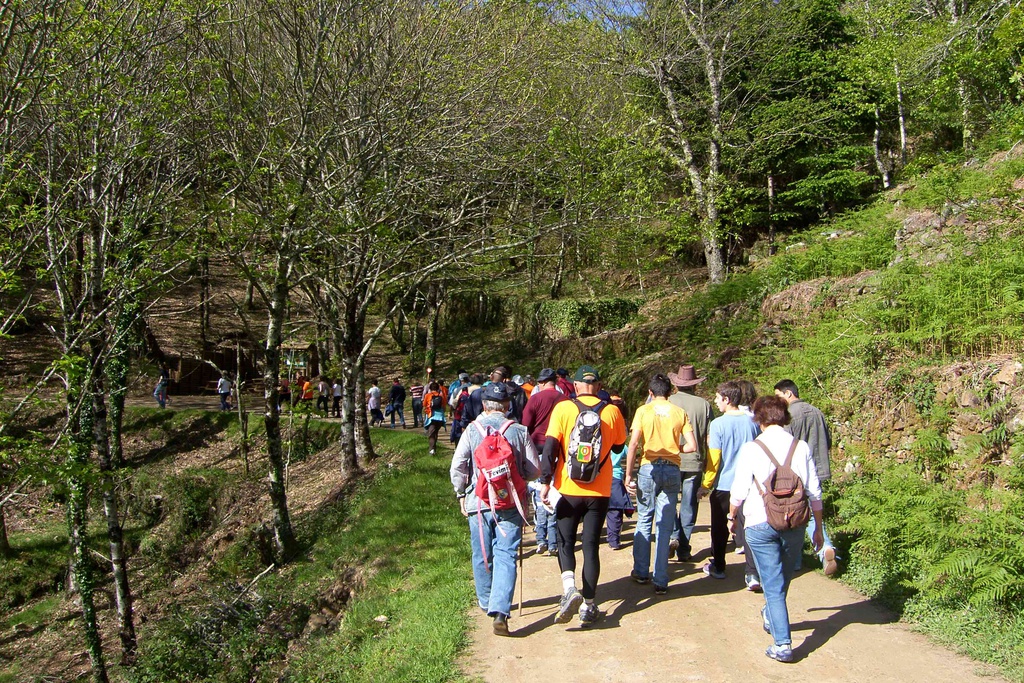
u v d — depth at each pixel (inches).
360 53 569.9
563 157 634.2
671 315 826.8
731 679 209.2
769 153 1013.8
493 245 647.1
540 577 316.2
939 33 795.4
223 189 549.0
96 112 439.5
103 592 658.8
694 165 922.1
